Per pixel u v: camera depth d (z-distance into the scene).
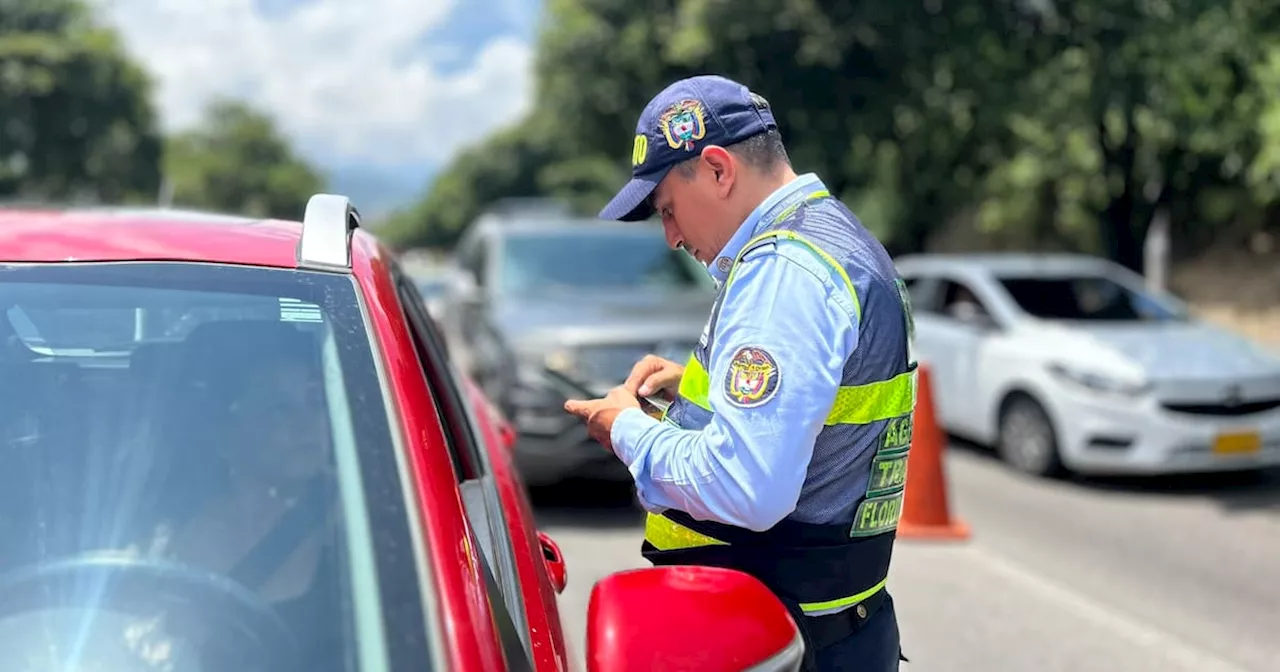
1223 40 11.96
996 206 20.33
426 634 1.29
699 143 1.85
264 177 106.00
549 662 1.60
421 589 1.34
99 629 1.36
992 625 4.57
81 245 1.92
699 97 1.86
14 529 1.47
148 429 1.58
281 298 1.80
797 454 1.66
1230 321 16.61
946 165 17.03
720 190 1.87
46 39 37.59
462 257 9.70
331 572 1.39
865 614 1.89
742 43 14.60
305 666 1.30
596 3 18.14
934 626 4.55
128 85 39.84
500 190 95.06
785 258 1.73
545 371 2.50
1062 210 19.45
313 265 1.91
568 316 6.40
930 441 5.95
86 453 1.55
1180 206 18.06
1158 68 12.14
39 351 1.68
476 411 3.07
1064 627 4.56
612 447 1.92
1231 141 13.84
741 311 1.73
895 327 1.77
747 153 1.86
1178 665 4.17
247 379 1.64
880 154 17.61
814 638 1.84
